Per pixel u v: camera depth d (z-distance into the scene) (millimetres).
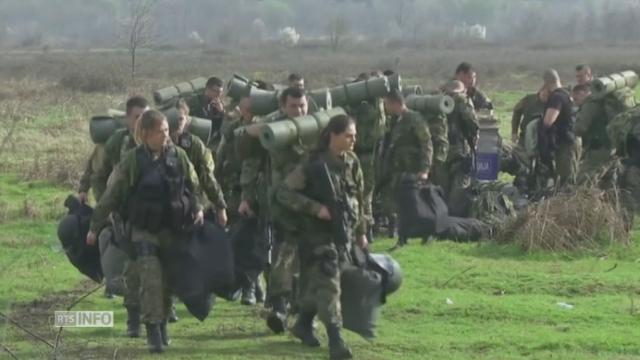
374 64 156250
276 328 25078
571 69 138250
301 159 24188
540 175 41812
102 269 25766
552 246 34906
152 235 23438
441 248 35750
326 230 22875
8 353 23500
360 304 23281
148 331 23703
